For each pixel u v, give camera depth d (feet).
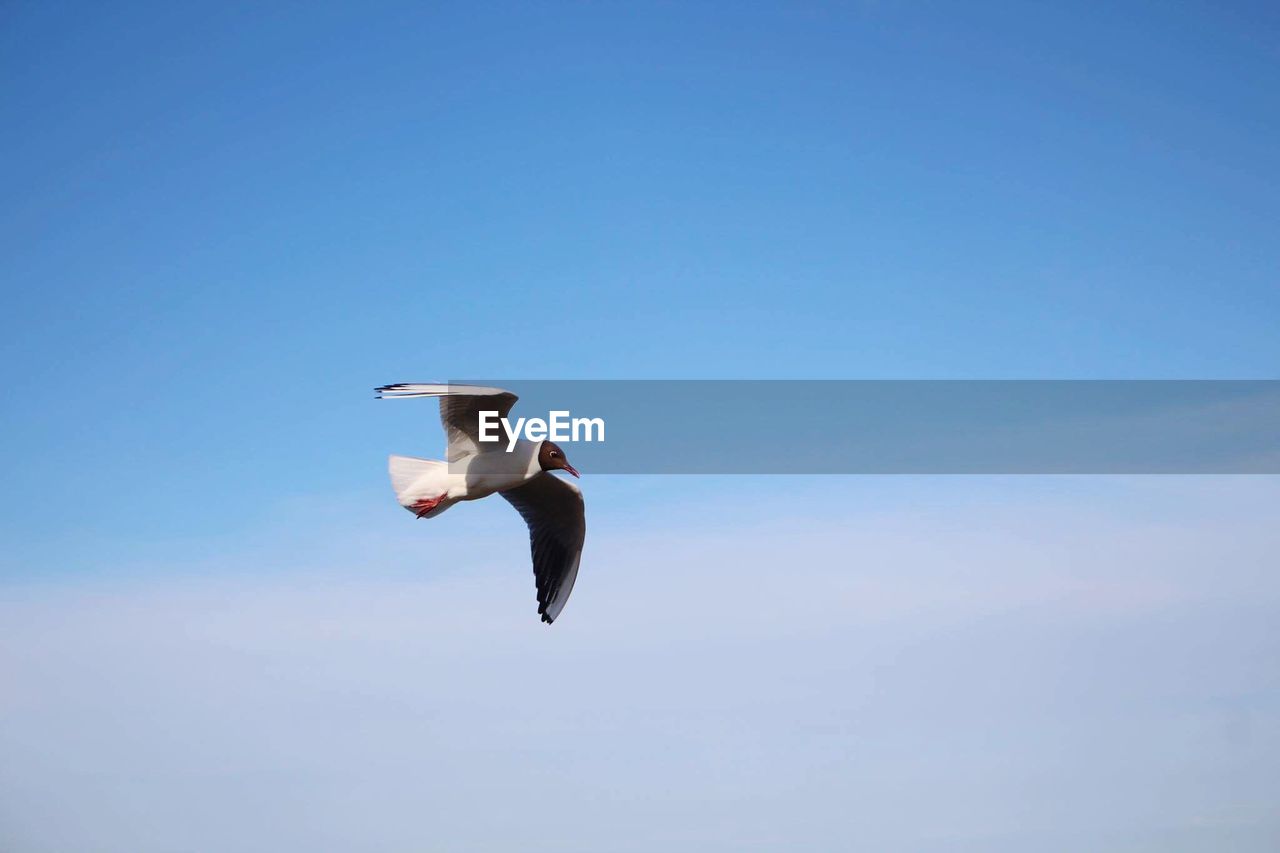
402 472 31.17
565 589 33.45
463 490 30.78
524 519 34.45
